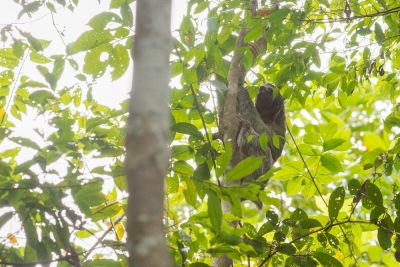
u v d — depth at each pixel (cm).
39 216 825
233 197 734
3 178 784
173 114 1073
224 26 1156
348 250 1102
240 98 1633
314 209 2255
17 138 793
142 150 396
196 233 771
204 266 761
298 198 2245
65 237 786
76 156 839
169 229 882
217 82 1010
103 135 889
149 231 369
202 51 1001
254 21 1123
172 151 982
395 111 1384
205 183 743
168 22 488
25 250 807
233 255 772
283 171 1148
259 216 2106
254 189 739
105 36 996
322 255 881
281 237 904
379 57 1239
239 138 1248
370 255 1923
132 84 446
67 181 805
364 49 1216
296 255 900
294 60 1162
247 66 1139
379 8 1310
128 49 1020
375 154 1160
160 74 450
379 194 904
